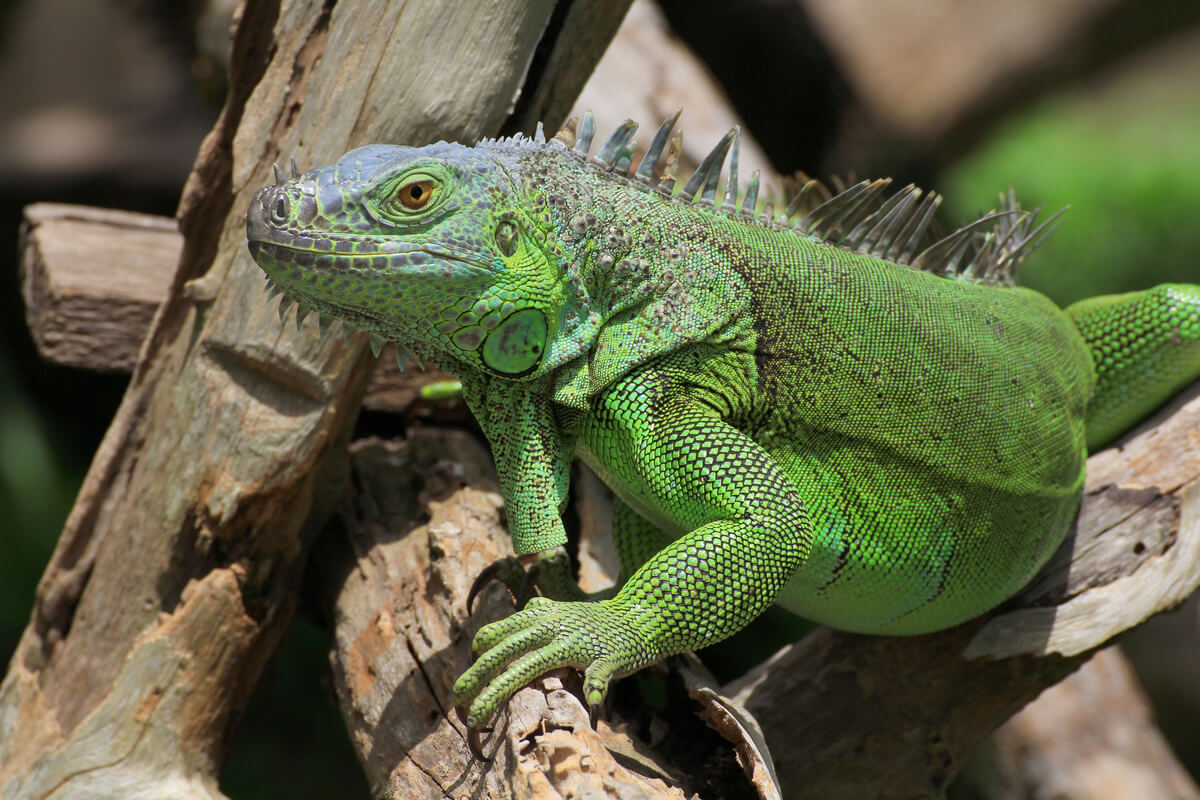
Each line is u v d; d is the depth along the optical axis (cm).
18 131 2053
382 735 505
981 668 576
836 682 599
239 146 554
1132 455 596
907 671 588
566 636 404
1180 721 1675
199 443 577
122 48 2217
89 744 582
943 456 498
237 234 560
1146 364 591
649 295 459
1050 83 2094
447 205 413
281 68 546
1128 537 576
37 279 758
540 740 391
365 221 405
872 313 493
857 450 490
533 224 437
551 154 464
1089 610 565
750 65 1426
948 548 509
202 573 595
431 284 411
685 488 444
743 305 474
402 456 705
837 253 511
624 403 454
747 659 1047
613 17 553
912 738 593
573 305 449
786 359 480
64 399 1512
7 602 1262
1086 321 608
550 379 457
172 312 601
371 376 602
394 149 423
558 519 462
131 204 1878
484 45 524
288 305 439
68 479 1428
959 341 508
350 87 532
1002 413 511
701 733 504
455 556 554
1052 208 1633
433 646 513
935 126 2052
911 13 2131
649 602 421
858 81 1698
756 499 434
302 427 569
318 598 666
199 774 596
